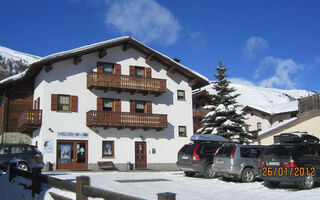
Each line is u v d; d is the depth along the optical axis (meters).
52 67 25.77
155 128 28.67
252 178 15.72
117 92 28.28
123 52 29.08
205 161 18.08
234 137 26.91
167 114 30.20
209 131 27.53
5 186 10.04
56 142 25.23
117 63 28.61
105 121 26.36
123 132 27.92
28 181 8.81
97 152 26.56
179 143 30.25
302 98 27.19
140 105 29.27
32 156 17.48
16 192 9.12
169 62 30.08
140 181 16.59
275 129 29.25
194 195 12.10
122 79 27.53
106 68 28.30
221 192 12.88
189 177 18.59
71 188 6.18
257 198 11.39
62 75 26.28
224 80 28.22
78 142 26.05
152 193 12.48
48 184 7.40
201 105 35.41
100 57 27.97
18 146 17.53
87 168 25.97
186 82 31.67
